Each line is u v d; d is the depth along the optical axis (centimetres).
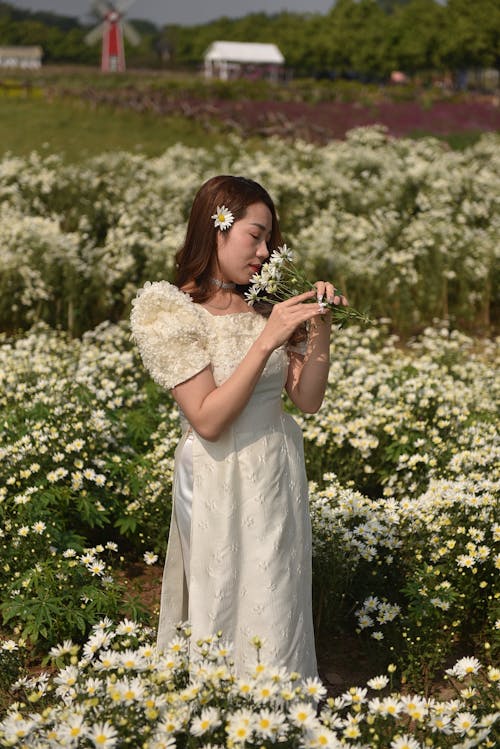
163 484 430
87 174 1120
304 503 275
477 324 893
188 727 228
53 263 812
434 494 385
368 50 7306
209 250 261
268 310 275
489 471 432
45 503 391
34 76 5272
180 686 254
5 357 606
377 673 336
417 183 1077
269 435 263
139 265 899
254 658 259
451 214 1044
